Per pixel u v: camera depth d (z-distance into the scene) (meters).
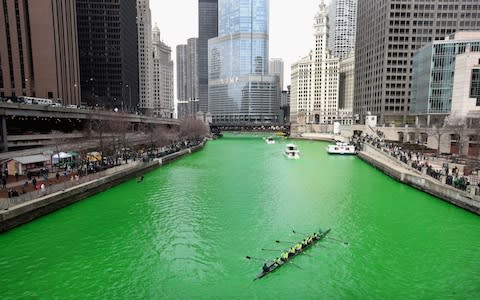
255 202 51.75
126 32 197.12
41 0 114.88
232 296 25.39
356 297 25.31
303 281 27.55
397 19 157.75
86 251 33.19
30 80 115.62
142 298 25.20
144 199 53.09
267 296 25.39
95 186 54.34
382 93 163.25
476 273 29.06
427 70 123.31
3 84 113.56
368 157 94.56
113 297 25.34
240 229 39.56
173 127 166.38
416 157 77.25
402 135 120.81
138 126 135.88
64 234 37.41
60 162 63.28
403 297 25.38
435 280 27.86
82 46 182.50
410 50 159.62
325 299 25.02
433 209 47.34
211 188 61.69
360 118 196.25
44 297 25.28
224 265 30.39
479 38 114.44
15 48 113.25
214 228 39.91
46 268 29.64
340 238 36.59
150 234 37.88
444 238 36.66
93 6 180.50
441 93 119.25
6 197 40.97
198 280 27.75
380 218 43.53
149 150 103.19
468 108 97.44
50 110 70.19
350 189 60.84
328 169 85.06
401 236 37.22
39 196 42.94
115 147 82.69
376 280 27.78
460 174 58.84
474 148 75.94
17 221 37.81
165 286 26.86
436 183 53.78
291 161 101.62
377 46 170.00
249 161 101.31
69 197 47.19
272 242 35.69
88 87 184.62
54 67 118.25
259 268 29.80
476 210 43.50
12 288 26.44
